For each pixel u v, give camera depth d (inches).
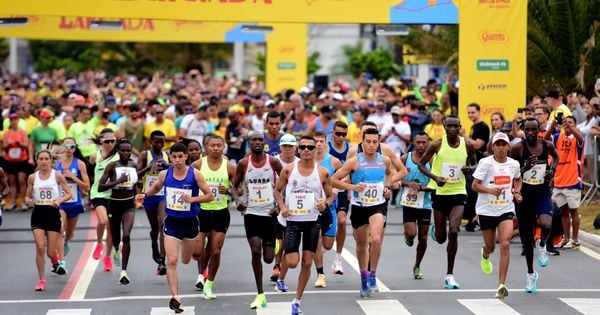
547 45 2046.0
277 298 1133.1
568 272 1291.8
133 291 1185.4
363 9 1745.8
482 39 1781.5
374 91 2783.0
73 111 2150.6
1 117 2164.1
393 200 2087.8
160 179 1101.7
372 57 3959.2
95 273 1311.5
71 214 1318.9
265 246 1112.2
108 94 2605.8
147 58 5910.4
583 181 1827.0
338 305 1088.2
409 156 1268.5
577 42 2042.3
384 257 1423.5
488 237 1140.5
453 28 2337.6
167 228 1076.5
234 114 2030.0
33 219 1218.0
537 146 1212.5
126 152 1253.7
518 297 1127.6
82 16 1696.6
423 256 1360.7
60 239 1277.1
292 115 2092.8
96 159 1333.7
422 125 2060.8
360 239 1128.8
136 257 1440.7
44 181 1211.9
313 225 1042.1
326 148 1217.4
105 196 1331.2
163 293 1173.1
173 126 1926.7
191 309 1074.1
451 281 1184.8
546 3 2049.7
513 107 1793.8
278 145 1318.9
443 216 1204.5
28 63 6279.5
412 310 1059.3
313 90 2583.7
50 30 3083.2
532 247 1173.1
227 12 1722.4
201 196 1077.8
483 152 1631.4
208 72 6451.8
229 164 1143.6
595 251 1462.8
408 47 2669.8
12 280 1269.7
